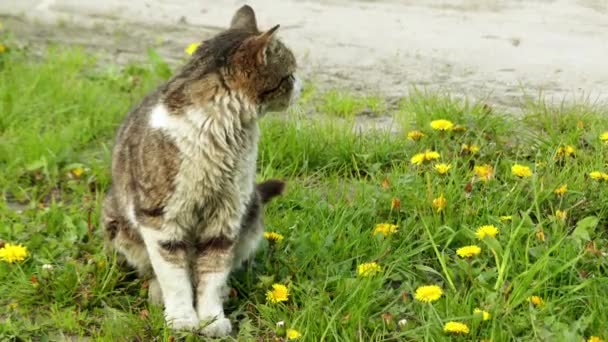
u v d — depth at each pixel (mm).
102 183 7145
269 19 10727
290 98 5719
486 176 6555
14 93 8445
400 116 8070
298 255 6020
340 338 5250
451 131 7383
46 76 8820
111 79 8969
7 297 5816
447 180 6695
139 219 5531
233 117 5422
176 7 11148
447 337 5164
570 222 6352
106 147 7641
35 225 6543
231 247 5645
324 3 11234
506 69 9344
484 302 5406
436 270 5914
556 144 7246
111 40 10219
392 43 10062
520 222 5969
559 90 8781
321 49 9938
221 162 5426
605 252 6004
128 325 5457
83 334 5520
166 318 5531
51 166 7410
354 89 9008
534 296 5406
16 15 10781
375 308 5543
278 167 7383
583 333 5199
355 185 6832
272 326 5445
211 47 5555
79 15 10852
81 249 6262
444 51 9828
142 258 5906
